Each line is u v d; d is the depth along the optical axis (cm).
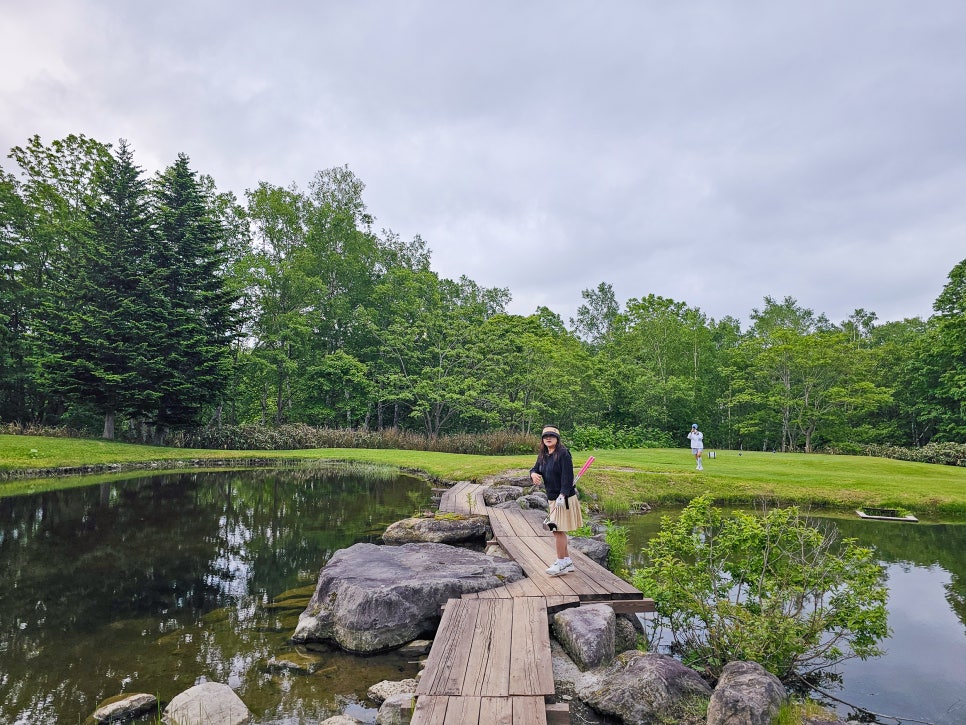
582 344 6462
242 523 1292
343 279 4550
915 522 1360
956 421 4059
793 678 557
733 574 646
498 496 1376
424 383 3834
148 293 3123
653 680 470
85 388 2955
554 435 754
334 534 1184
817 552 608
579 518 752
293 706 485
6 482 1956
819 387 4147
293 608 747
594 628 568
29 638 641
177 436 3331
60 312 2925
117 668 564
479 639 526
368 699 500
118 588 827
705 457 2472
